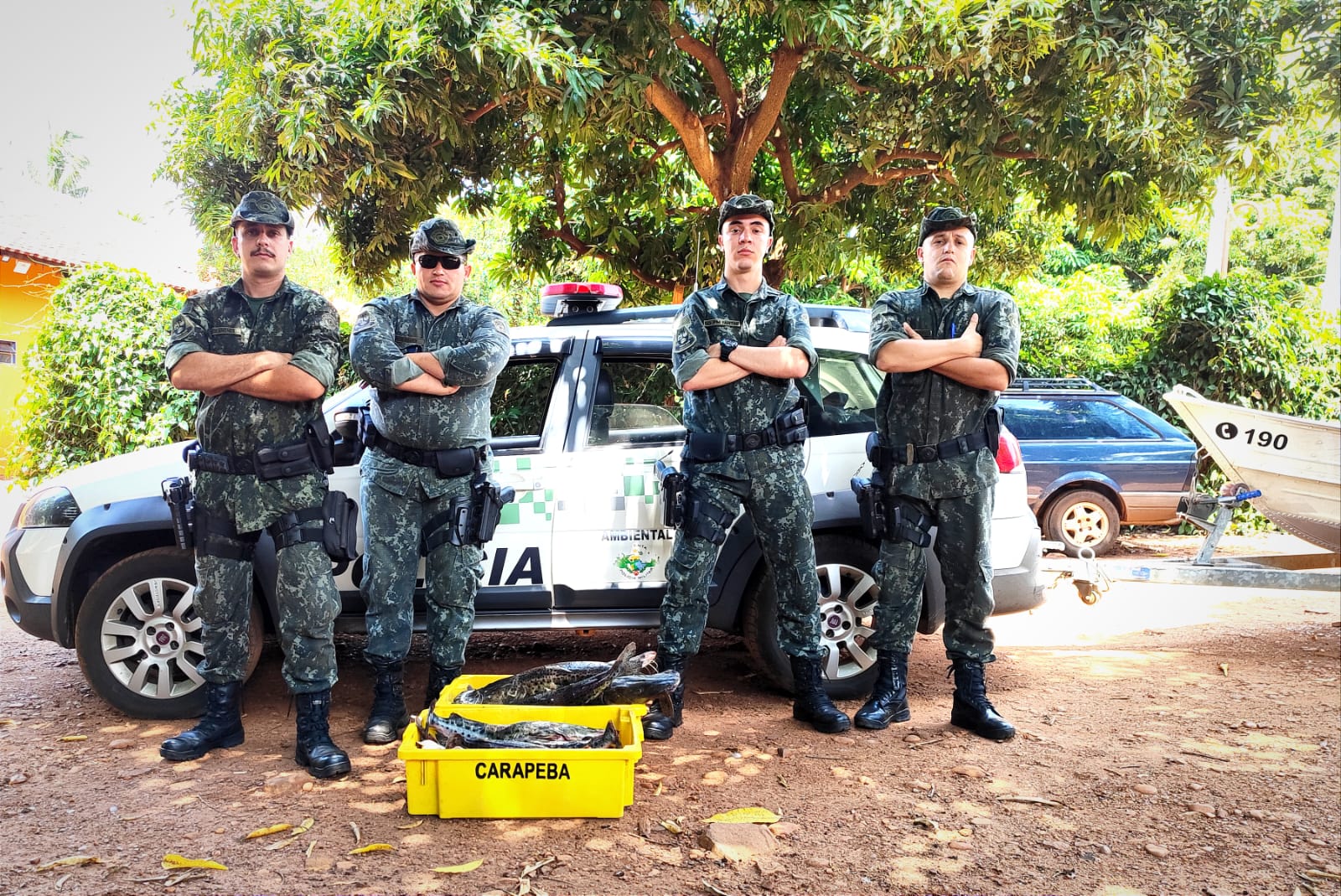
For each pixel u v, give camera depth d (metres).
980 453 3.62
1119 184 8.08
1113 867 2.58
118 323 8.66
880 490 3.72
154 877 2.47
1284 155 7.66
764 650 4.05
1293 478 5.27
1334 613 6.35
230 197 9.29
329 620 3.30
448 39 6.61
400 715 3.59
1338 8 7.21
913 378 3.64
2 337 16.25
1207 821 2.87
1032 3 6.34
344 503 3.38
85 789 3.09
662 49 7.20
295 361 3.18
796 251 8.96
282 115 6.83
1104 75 6.88
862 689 4.10
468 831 2.78
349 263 9.62
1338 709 4.03
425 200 8.61
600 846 2.68
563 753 2.85
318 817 2.86
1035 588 4.17
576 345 4.15
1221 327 10.32
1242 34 7.40
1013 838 2.75
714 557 3.65
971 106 7.71
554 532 3.92
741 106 9.34
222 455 3.24
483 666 4.76
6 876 2.48
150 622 3.79
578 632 5.60
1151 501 8.69
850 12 7.01
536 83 6.66
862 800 3.02
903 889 2.45
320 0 7.39
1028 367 10.99
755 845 2.66
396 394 3.48
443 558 3.54
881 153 8.84
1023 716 3.94
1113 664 4.88
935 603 4.05
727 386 3.59
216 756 3.40
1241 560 5.40
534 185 10.15
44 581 3.83
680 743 3.56
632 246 10.41
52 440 8.88
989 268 11.63
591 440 4.01
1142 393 10.73
